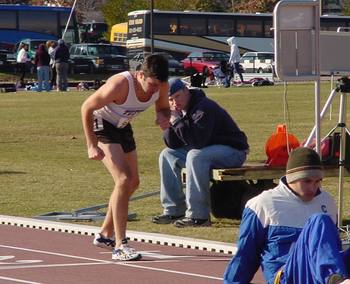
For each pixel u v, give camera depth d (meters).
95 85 109.75
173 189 26.33
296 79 23.91
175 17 149.12
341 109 24.34
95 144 21.69
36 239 24.73
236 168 25.39
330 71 24.33
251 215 15.26
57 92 102.69
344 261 14.16
